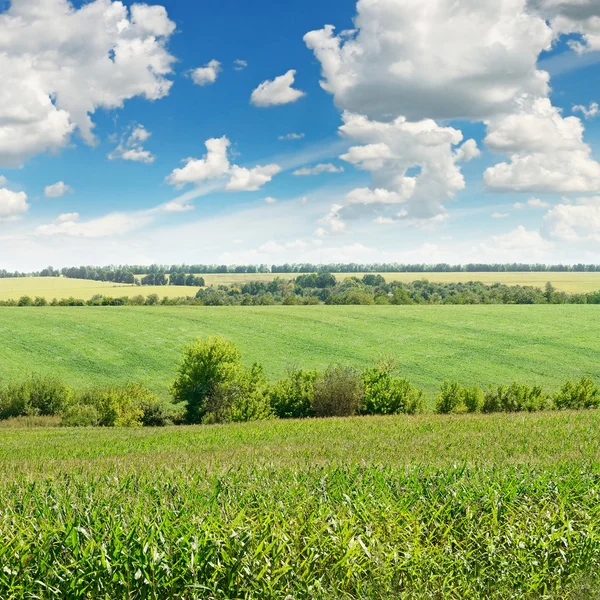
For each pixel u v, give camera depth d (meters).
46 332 84.06
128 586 5.56
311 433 25.45
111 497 8.17
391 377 45.78
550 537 7.15
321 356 76.62
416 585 6.26
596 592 6.47
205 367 49.91
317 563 6.32
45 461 17.98
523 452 15.80
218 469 11.33
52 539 6.09
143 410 47.75
